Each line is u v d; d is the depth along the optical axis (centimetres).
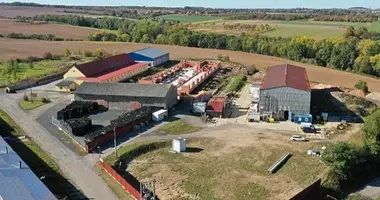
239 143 7225
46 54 15212
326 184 5900
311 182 5891
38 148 6694
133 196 5266
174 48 18638
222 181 5881
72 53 16300
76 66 11038
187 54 17025
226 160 6544
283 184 5828
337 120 8519
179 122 8181
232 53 17788
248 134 7656
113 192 5369
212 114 8681
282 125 8200
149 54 14275
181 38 19625
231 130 7869
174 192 5556
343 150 6184
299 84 8700
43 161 6203
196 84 11131
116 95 8888
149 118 8119
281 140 7388
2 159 5469
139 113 8138
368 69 14550
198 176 6012
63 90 10431
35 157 6328
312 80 12825
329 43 17175
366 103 9312
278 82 8725
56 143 6938
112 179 5725
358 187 6144
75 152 6600
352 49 15862
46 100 9425
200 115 8694
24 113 8512
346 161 6112
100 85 9269
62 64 14100
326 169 6262
